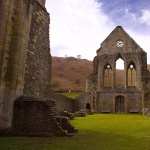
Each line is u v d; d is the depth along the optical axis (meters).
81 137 14.17
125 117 32.75
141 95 48.25
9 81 14.62
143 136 15.16
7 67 14.60
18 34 15.42
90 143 12.07
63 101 40.03
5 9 14.61
